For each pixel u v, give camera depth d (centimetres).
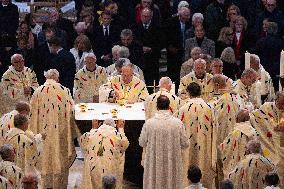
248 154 3638
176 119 3734
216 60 4228
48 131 4028
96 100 4438
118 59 4531
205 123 3850
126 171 4238
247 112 3806
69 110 4047
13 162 3494
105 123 3838
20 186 3459
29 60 4925
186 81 4272
